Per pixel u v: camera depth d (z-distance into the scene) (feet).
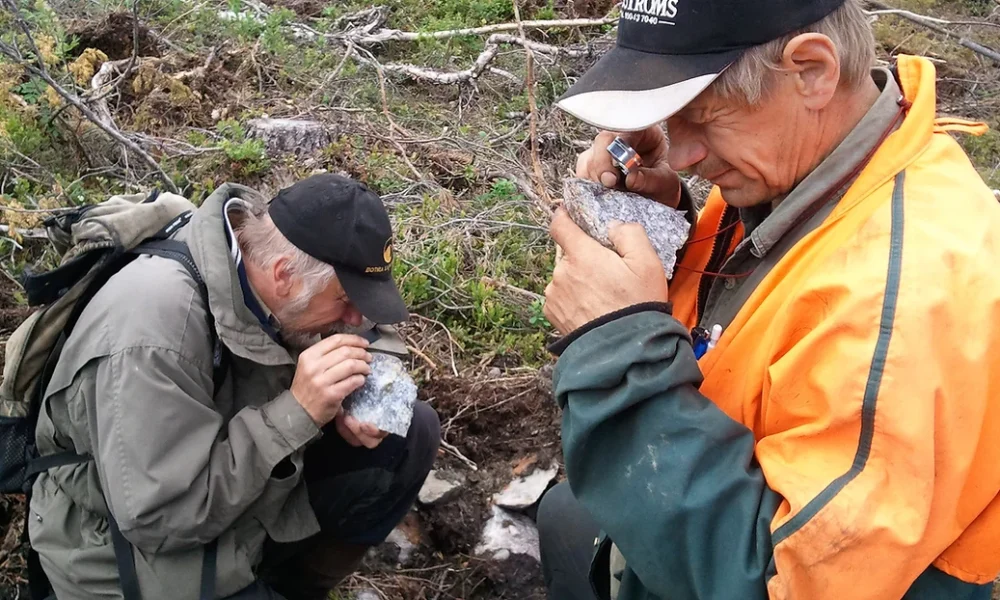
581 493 4.40
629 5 4.26
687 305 5.24
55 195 10.64
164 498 5.19
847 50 3.97
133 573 5.49
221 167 12.55
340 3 19.98
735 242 5.16
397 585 7.97
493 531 8.38
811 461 3.76
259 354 5.58
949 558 3.97
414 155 13.80
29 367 5.63
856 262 3.83
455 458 8.79
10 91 12.42
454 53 17.99
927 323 3.52
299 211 5.58
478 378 9.59
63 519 5.73
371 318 5.71
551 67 17.40
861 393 3.56
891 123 4.17
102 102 13.12
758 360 4.14
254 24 16.74
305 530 6.08
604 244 4.50
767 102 4.02
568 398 4.25
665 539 4.04
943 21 18.52
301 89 15.65
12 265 9.86
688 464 3.95
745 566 3.84
